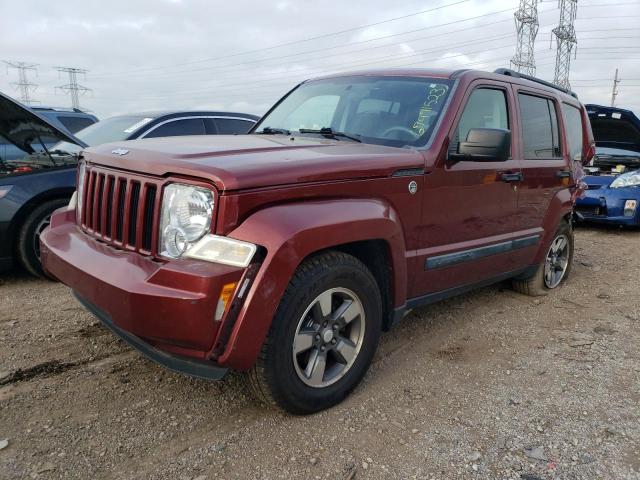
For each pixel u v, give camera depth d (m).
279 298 2.50
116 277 2.51
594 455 2.67
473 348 3.93
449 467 2.55
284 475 2.45
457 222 3.68
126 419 2.84
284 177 2.61
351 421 2.90
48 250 3.11
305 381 2.82
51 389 3.10
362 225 2.86
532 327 4.41
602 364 3.72
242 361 2.48
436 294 3.75
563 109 5.26
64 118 9.89
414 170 3.28
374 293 3.08
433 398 3.18
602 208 8.84
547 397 3.23
